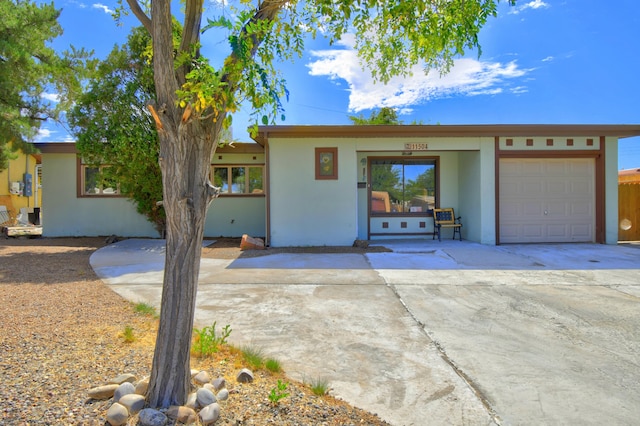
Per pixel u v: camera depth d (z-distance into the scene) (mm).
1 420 2350
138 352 3576
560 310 5297
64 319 4586
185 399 2639
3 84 10977
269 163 10930
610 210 11180
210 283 6793
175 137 2441
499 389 3182
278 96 2391
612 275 7352
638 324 4742
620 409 2885
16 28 11281
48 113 12656
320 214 10969
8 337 3891
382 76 3949
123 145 11016
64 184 13609
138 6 2557
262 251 10195
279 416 2586
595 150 11180
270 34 2609
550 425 2684
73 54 12305
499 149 10984
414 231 12375
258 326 4656
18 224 19297
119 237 13289
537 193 11281
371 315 5090
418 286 6582
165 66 2355
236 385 3021
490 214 10992
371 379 3348
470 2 3062
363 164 12203
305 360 3721
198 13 2613
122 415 2373
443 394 3098
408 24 3018
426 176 12500
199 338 3867
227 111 2354
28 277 7086
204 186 2615
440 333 4461
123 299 5637
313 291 6266
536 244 10969
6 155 12820
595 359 3760
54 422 2357
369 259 8961
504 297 5934
